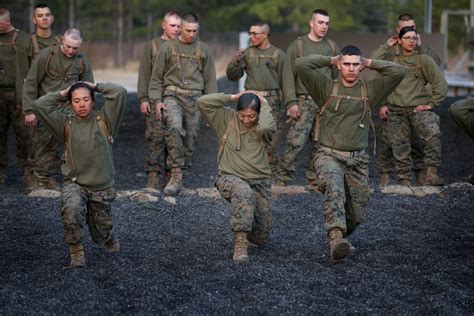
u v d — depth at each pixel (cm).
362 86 1173
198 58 1653
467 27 4266
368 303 995
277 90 1736
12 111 1720
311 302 985
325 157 1177
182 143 1627
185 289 1024
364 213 1198
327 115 1180
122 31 7219
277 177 1753
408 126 1722
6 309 945
